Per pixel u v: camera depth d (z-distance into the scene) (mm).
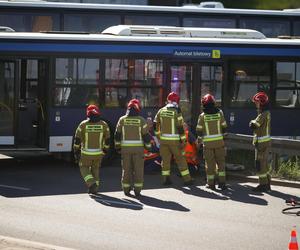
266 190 28844
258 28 45594
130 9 42469
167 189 29172
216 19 44656
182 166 30109
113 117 36094
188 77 37656
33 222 22062
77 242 19500
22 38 34812
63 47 35312
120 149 27500
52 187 29125
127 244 19328
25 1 40844
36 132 35500
